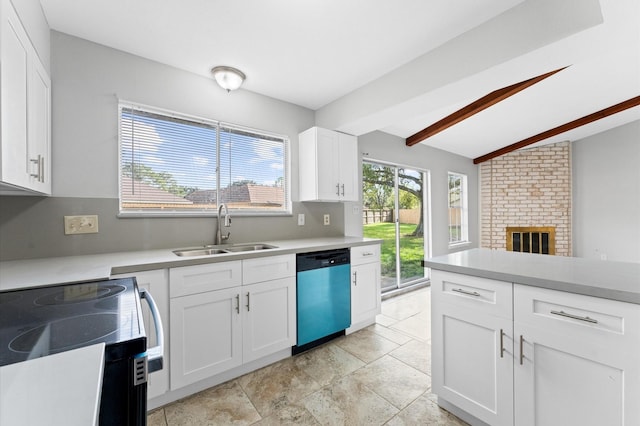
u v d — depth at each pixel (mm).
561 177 4926
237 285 1854
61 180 1741
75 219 1781
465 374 1409
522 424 1207
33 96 1331
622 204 4488
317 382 1850
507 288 1247
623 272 1211
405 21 1725
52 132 1704
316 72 2309
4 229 1595
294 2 1547
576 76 2852
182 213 2191
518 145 4797
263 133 2689
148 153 2100
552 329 1120
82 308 894
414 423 1484
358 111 2584
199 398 1690
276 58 2100
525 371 1196
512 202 5227
